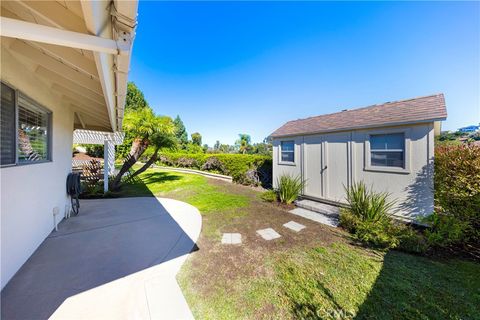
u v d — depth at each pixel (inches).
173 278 101.3
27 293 86.5
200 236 154.9
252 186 389.1
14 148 101.2
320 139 263.0
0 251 87.7
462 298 90.4
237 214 212.7
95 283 95.0
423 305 86.1
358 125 218.5
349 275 107.3
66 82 131.7
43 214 138.7
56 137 168.7
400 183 190.5
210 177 507.5
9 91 98.3
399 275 107.7
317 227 178.1
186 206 241.1
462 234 139.8
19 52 95.6
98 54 62.9
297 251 133.3
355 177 224.8
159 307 81.4
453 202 161.5
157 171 625.6
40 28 51.6
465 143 187.2
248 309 82.4
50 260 114.4
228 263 117.0
